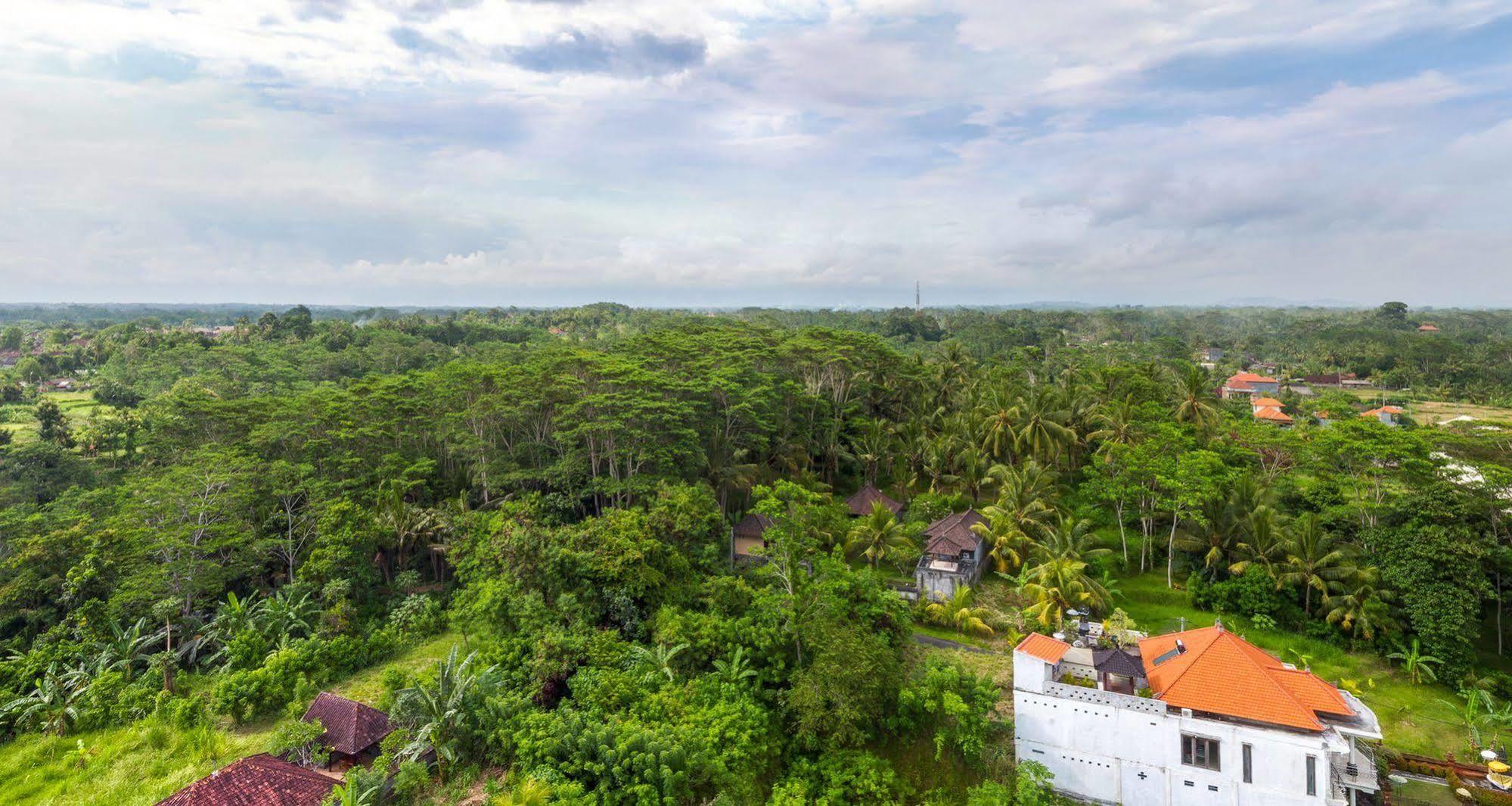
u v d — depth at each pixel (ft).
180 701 115.44
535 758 95.66
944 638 143.64
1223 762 94.12
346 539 149.07
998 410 216.95
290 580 155.12
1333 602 143.95
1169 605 159.43
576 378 184.03
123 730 115.44
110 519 152.66
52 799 97.55
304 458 181.16
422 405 195.52
